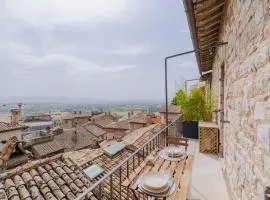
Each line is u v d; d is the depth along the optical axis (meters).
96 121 39.03
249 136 2.09
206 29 4.40
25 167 5.08
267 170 1.53
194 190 3.59
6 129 17.08
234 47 2.96
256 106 1.84
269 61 1.51
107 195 4.76
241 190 2.47
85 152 8.19
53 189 4.55
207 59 7.52
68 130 25.34
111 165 7.22
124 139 10.89
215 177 4.15
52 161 5.70
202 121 7.75
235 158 2.89
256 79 1.84
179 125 8.30
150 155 3.52
